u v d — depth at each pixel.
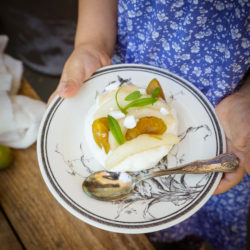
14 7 1.03
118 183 0.41
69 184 0.40
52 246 0.45
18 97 0.55
